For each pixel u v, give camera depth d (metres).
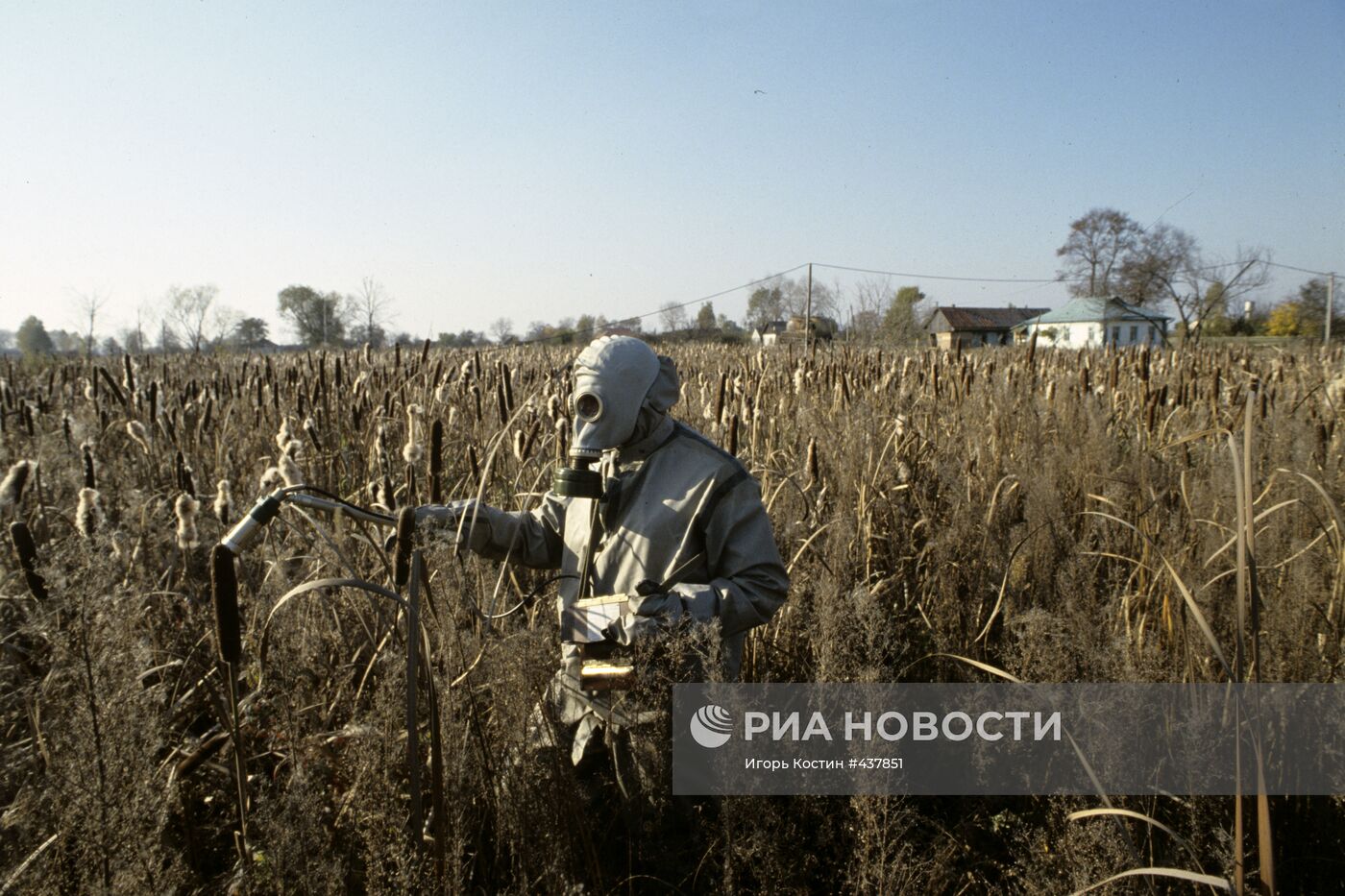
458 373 7.12
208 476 4.74
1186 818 2.48
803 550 3.61
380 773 2.29
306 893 2.07
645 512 2.54
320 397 5.77
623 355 2.46
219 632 2.00
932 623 3.76
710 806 2.57
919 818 2.67
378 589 1.96
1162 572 3.39
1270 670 2.88
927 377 7.84
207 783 2.79
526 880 2.21
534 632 2.56
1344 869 2.43
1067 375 8.06
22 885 2.03
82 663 2.20
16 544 2.42
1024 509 4.48
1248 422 2.11
